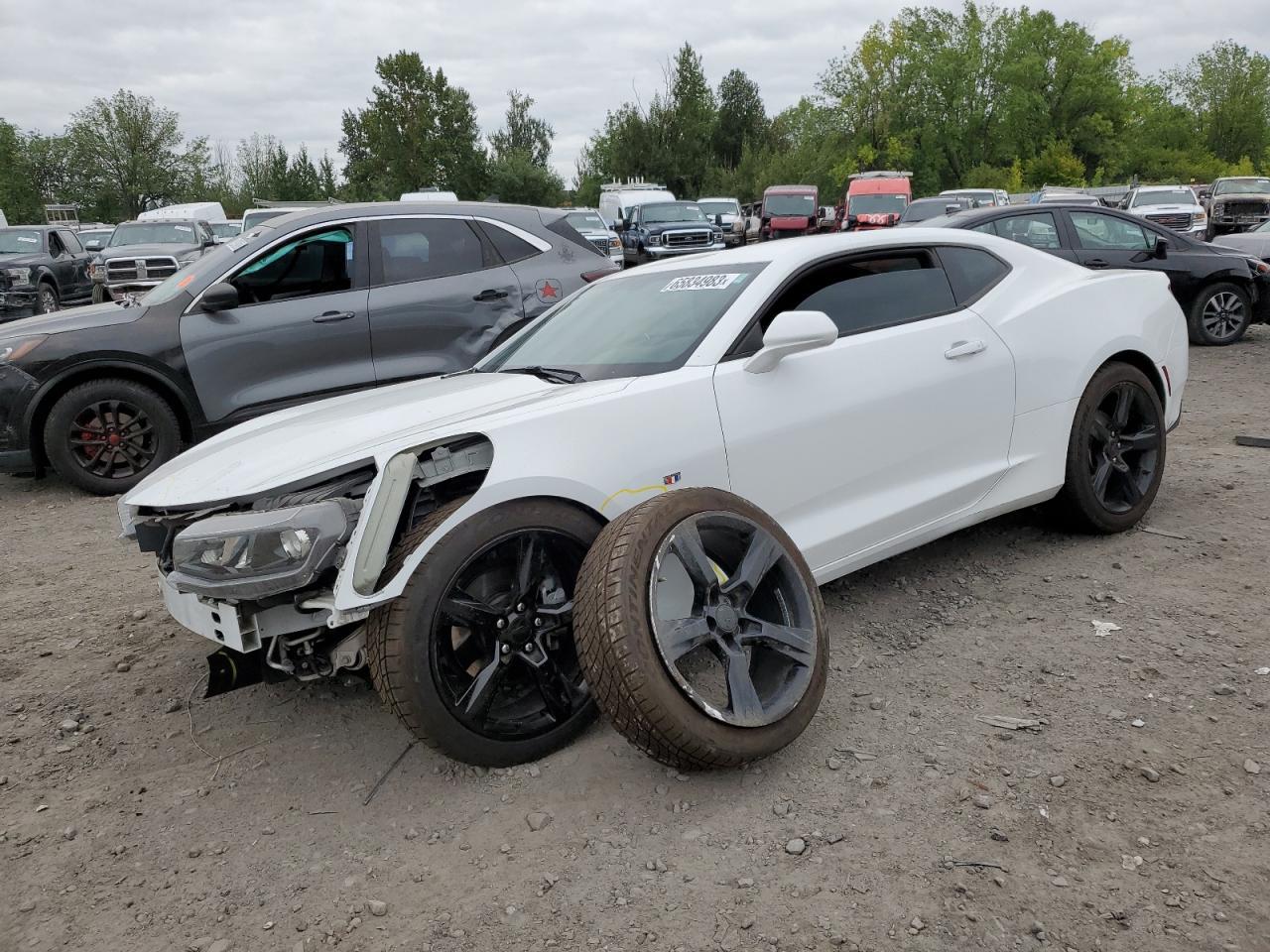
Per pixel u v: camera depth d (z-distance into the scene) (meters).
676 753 2.68
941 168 68.19
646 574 2.75
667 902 2.36
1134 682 3.26
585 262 7.57
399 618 2.72
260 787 3.05
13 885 2.63
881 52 64.25
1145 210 24.95
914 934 2.19
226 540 2.69
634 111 59.00
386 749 3.21
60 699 3.73
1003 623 3.81
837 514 3.63
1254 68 80.69
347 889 2.52
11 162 63.16
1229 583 4.02
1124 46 66.44
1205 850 2.40
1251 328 12.84
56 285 19.30
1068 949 2.12
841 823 2.62
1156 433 4.66
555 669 3.03
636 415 3.17
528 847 2.62
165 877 2.63
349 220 6.98
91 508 6.56
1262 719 2.97
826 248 3.84
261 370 6.81
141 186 64.50
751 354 3.49
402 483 2.80
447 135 49.06
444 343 7.11
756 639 2.95
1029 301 4.31
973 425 3.99
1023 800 2.66
